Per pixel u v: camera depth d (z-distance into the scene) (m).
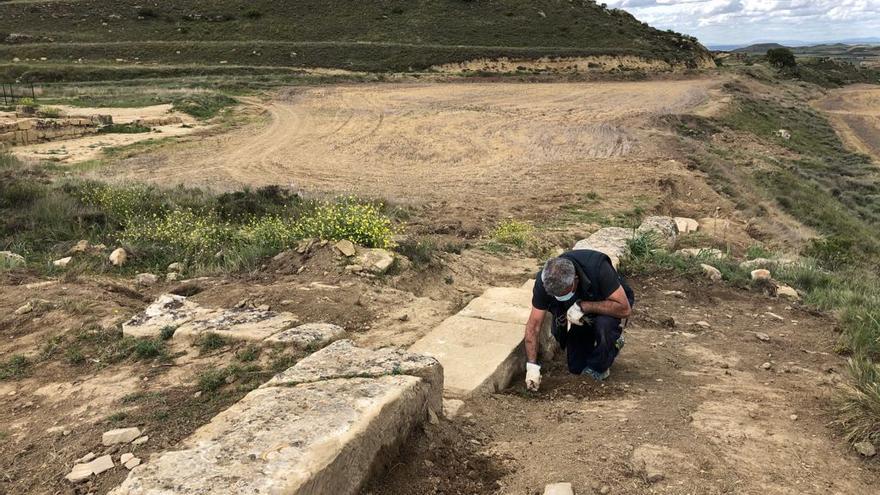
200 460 2.56
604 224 13.88
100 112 32.88
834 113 63.94
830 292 7.80
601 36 72.50
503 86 50.19
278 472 2.46
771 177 24.56
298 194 15.58
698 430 3.62
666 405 4.05
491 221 13.81
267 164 23.09
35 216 10.52
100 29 65.94
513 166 22.59
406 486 2.98
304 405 3.00
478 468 3.23
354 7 73.00
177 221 10.08
